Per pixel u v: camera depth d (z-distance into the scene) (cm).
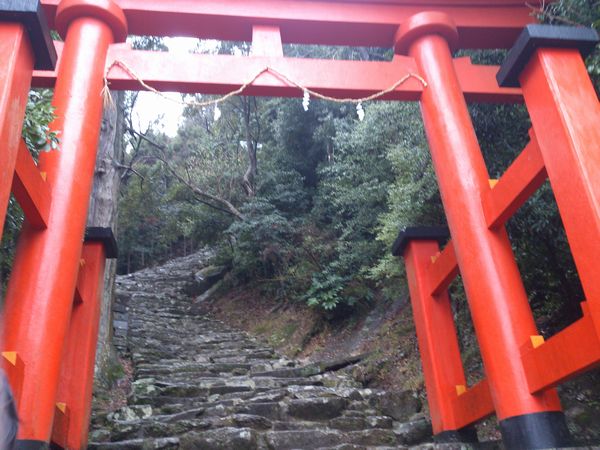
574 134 254
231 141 1361
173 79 392
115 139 831
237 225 1047
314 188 1177
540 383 278
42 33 272
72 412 362
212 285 1325
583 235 241
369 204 828
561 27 282
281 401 488
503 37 467
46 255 292
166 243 1769
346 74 418
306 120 1174
